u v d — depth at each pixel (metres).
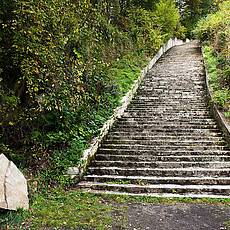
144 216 6.13
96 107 11.55
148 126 11.53
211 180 8.03
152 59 20.89
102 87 12.77
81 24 9.38
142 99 14.48
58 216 5.90
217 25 22.67
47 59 7.43
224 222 5.86
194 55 23.64
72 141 9.09
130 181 8.17
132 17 21.59
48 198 6.90
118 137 10.72
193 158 9.24
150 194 7.52
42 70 7.30
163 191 7.67
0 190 5.64
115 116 11.97
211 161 9.16
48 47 7.46
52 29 7.82
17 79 7.62
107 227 5.54
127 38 19.52
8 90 7.50
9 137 7.88
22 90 7.90
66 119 9.19
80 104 9.45
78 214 6.05
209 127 11.34
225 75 14.32
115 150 9.77
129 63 17.52
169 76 17.66
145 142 10.33
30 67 7.09
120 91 13.70
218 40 19.83
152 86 16.14
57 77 7.79
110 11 18.00
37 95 7.73
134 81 15.41
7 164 6.26
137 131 11.28
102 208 6.45
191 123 11.70
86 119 10.33
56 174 7.91
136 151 9.68
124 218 5.99
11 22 7.21
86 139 9.64
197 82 16.30
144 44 21.61
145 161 9.25
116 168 8.75
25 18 7.14
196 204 6.86
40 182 7.32
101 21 15.48
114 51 17.23
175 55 24.73
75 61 8.61
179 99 14.30
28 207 6.15
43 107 7.85
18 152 7.84
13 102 7.23
